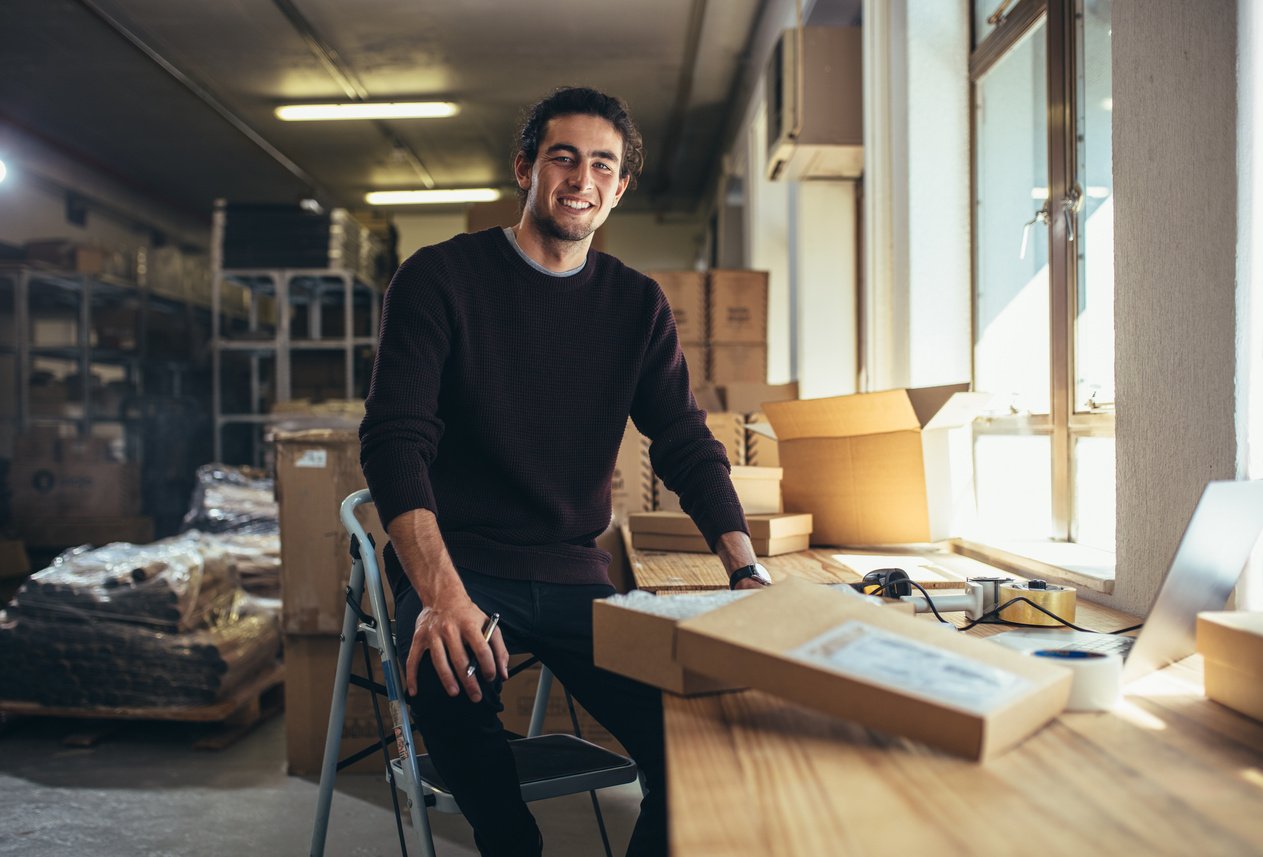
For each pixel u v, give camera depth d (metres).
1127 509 1.39
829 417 2.13
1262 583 1.11
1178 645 0.92
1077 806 0.57
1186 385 1.22
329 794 1.46
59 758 2.78
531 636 1.38
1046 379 2.21
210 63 6.30
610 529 2.71
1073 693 0.77
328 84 6.72
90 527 5.57
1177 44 1.22
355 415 5.21
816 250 4.18
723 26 5.74
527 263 1.48
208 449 8.02
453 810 1.25
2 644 2.91
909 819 0.55
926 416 2.02
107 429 8.55
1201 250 1.18
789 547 2.05
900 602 1.01
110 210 8.93
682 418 1.56
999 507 2.47
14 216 7.56
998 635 1.13
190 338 8.10
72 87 6.82
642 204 10.14
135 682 2.89
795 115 3.31
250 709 3.08
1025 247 2.31
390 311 1.41
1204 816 0.56
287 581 2.59
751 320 4.60
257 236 6.62
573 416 1.49
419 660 1.16
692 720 0.75
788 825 0.54
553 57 6.22
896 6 2.73
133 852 2.12
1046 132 2.18
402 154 8.31
